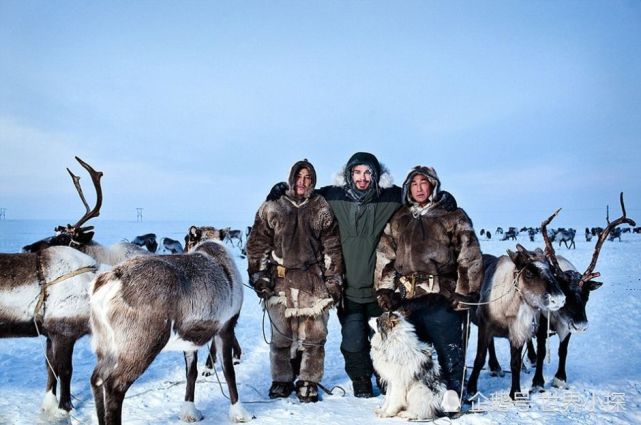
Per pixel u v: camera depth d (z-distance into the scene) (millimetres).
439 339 4711
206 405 4824
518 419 4449
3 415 4508
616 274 18203
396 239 4914
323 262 5086
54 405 4582
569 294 5418
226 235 5074
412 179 4801
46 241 5117
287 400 4977
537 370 5508
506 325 5090
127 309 3570
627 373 6160
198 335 3992
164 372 6055
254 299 13523
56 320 4480
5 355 6887
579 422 4395
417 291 4680
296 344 5020
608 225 5754
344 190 5098
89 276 4641
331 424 4305
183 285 3842
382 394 5234
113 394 3527
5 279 4348
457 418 4465
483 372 6176
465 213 4770
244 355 7098
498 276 5184
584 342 8039
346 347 5141
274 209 5047
